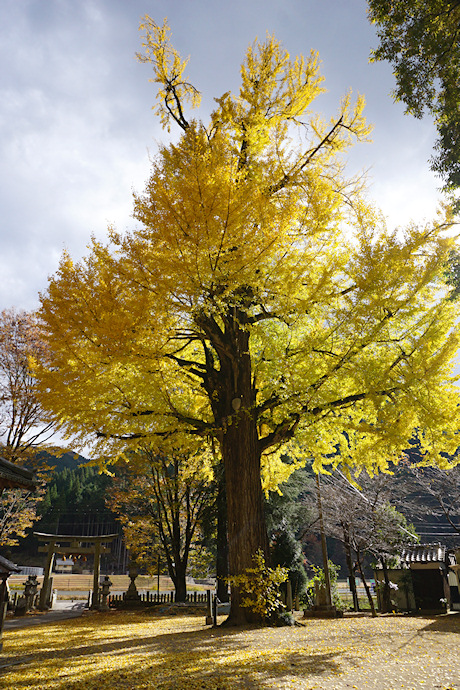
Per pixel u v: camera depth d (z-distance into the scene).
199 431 10.69
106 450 10.27
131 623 13.01
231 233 7.40
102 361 8.91
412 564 21.39
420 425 9.73
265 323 11.62
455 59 7.59
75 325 8.59
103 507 70.00
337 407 10.08
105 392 9.39
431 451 9.69
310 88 10.25
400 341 9.57
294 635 7.75
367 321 8.62
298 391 9.18
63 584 40.59
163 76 11.04
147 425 10.65
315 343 9.20
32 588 18.94
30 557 67.44
